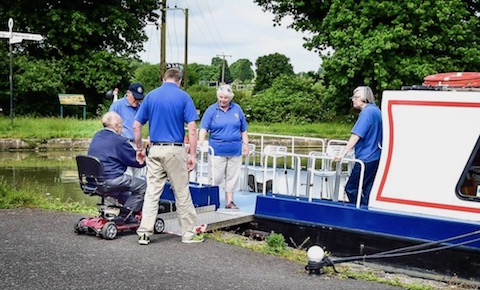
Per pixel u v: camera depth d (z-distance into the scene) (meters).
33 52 35.16
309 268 5.79
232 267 5.87
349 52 29.05
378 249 6.73
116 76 35.16
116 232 6.77
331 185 9.20
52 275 5.37
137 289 5.08
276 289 5.26
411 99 6.58
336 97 34.97
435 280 6.35
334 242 7.07
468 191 6.30
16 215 8.09
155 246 6.50
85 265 5.70
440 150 6.42
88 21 34.56
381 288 5.52
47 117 31.77
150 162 6.53
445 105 6.40
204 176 9.52
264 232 7.68
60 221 7.70
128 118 8.15
